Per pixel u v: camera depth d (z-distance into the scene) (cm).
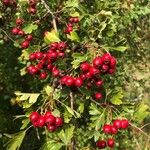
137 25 84
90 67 36
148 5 77
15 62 97
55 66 40
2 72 96
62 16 51
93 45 38
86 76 36
